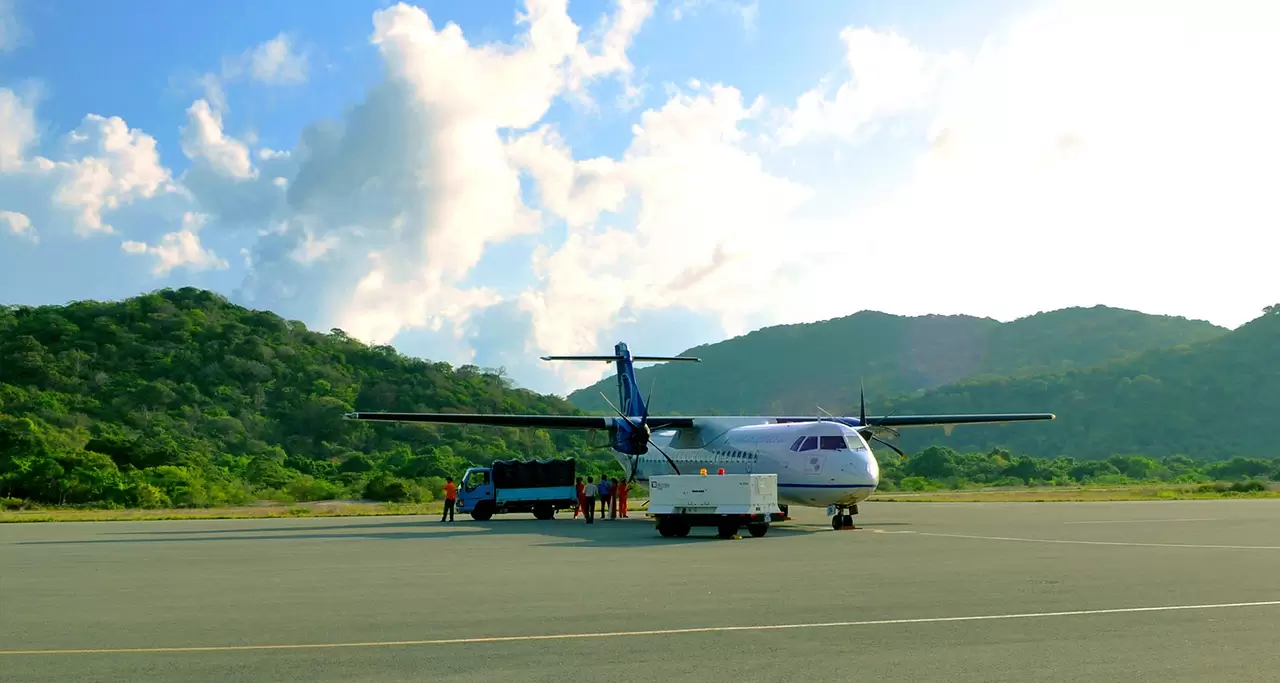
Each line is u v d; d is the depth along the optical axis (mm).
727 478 24719
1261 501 51969
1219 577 14375
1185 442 173000
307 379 128125
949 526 28938
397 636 9781
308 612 11539
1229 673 7754
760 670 8000
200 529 32469
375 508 51000
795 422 33781
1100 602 11734
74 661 8609
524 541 24375
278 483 72125
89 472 57250
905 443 192125
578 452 114688
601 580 14750
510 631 10016
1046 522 30750
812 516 37094
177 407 111375
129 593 13742
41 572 17109
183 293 148000
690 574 15508
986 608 11297
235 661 8562
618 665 8266
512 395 143625
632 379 38094
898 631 9781
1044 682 7461
